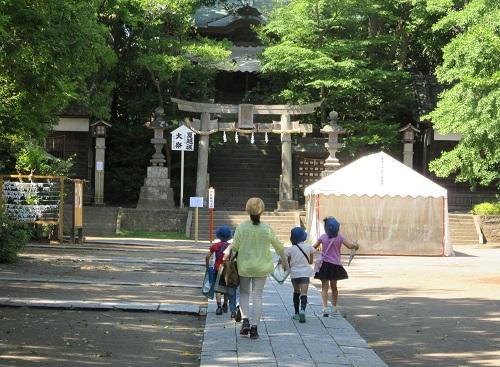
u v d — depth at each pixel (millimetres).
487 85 27047
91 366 7469
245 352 8234
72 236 24797
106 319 10414
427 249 25500
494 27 27672
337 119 38500
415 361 8195
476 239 32000
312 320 10562
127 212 32625
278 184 39594
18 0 14977
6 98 18422
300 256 10547
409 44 44031
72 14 16766
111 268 17594
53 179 24359
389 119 41094
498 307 12586
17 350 8047
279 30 36312
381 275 18297
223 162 40812
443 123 29547
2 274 15133
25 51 16016
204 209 34062
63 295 12453
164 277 16188
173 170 41000
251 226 9195
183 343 8969
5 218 17562
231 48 44031
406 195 25438
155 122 34938
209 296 10594
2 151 25078
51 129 26141
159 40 35906
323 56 35344
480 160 29531
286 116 34500
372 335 9883
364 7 36062
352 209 25625
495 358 8375
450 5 33750
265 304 12203
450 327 10531
